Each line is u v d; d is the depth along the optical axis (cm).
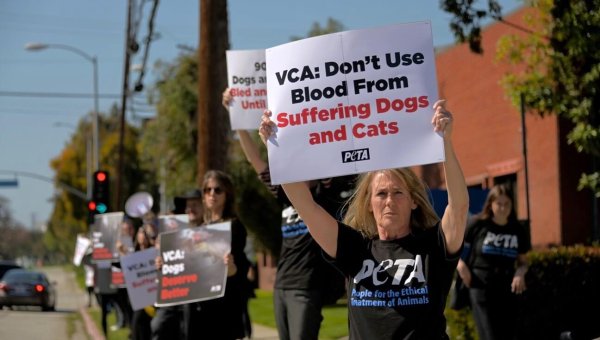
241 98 899
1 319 2591
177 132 3106
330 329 1588
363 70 474
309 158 477
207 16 1338
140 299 1143
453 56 2152
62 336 1970
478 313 932
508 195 923
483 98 1989
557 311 1144
